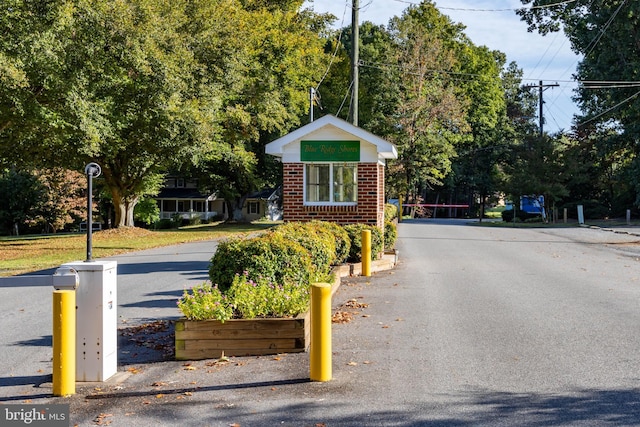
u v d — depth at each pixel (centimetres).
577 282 1411
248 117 3709
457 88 5853
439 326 940
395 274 1564
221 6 3070
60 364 641
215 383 672
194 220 6612
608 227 3753
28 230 5753
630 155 5041
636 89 4009
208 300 791
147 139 2952
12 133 2405
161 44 2598
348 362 743
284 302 815
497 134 7369
